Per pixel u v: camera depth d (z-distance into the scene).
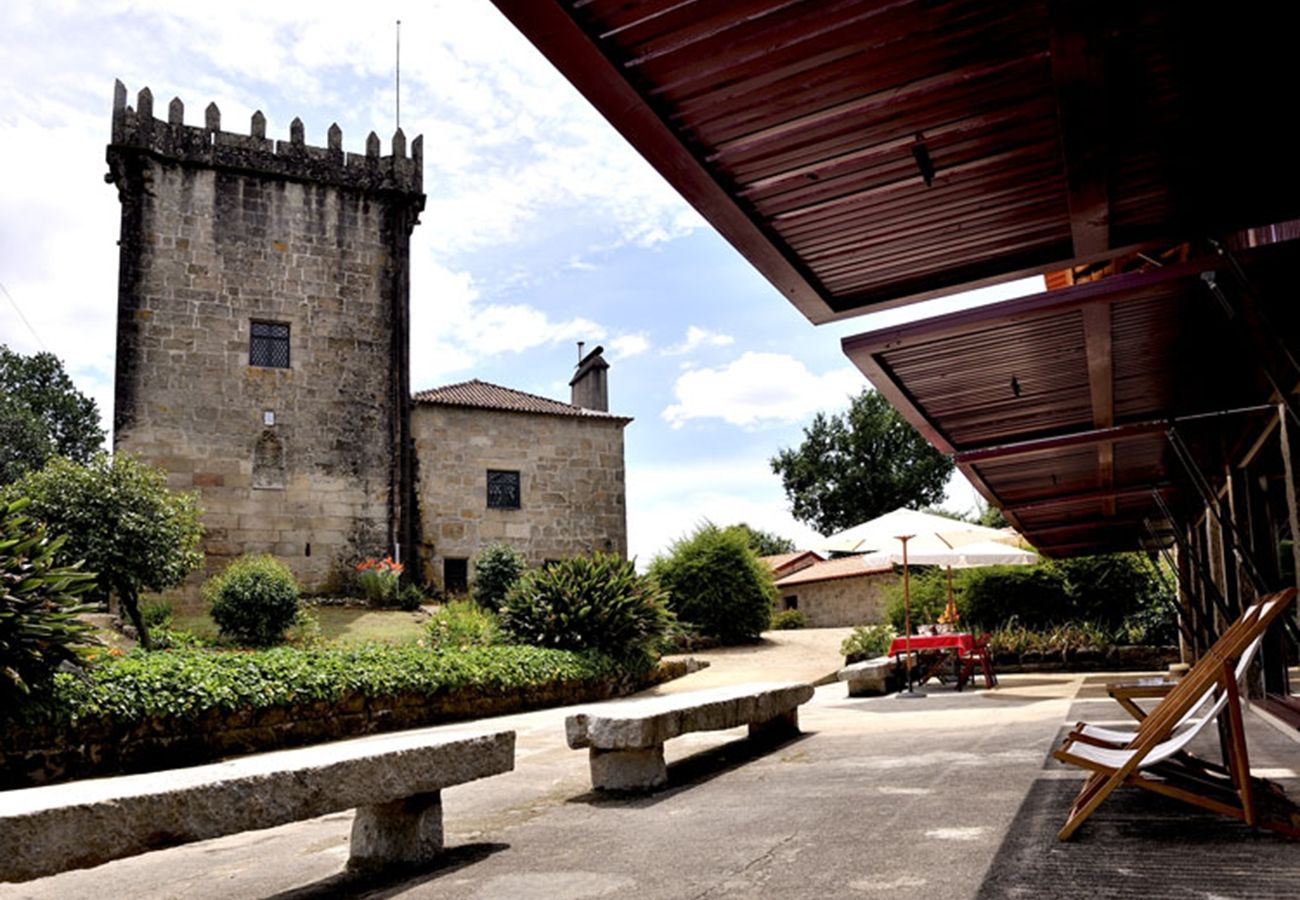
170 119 24.72
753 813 4.82
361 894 3.76
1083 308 4.07
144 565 16.69
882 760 6.45
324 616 22.12
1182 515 10.49
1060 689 12.35
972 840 3.80
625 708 6.13
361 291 26.33
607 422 28.89
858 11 2.60
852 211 3.74
